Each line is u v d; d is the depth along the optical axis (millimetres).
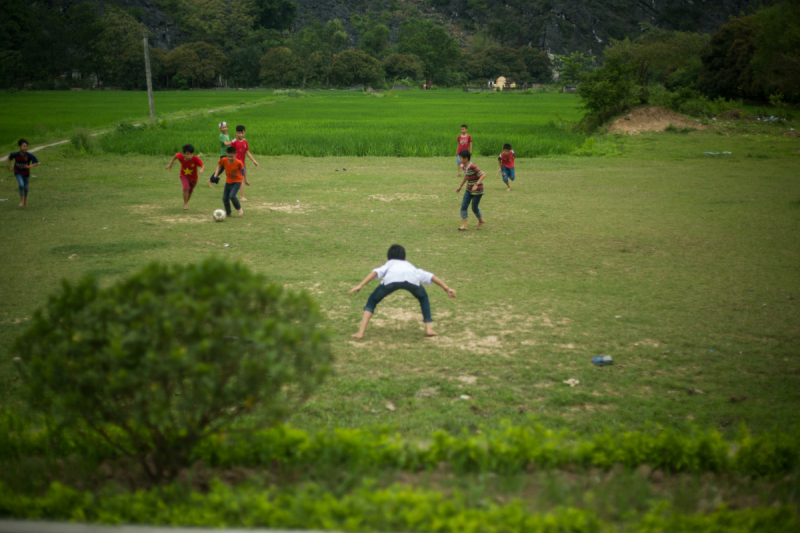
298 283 8250
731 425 4719
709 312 7273
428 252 10109
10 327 6582
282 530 2902
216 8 161125
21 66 111625
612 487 3648
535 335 6559
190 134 29453
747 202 14852
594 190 17078
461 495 3373
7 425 4227
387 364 5766
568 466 3932
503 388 5293
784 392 5281
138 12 145250
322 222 12438
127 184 17484
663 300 7723
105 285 7941
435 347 6203
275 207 14094
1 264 9016
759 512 3229
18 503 3258
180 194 15891
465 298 7781
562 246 10578
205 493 3586
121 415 3580
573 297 7844
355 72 140125
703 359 5969
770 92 51781
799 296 7844
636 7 199250
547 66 167750
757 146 27719
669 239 11094
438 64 160375
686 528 3117
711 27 199000
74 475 3830
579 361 5895
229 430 3695
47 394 3793
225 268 3457
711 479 3893
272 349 3340
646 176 19844
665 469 3979
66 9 131750
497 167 22422
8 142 27172
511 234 11508
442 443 3869
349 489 3584
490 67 164750
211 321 3375
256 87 139500
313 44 143500
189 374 3406
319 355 3494
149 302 3285
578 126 35406
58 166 21172
